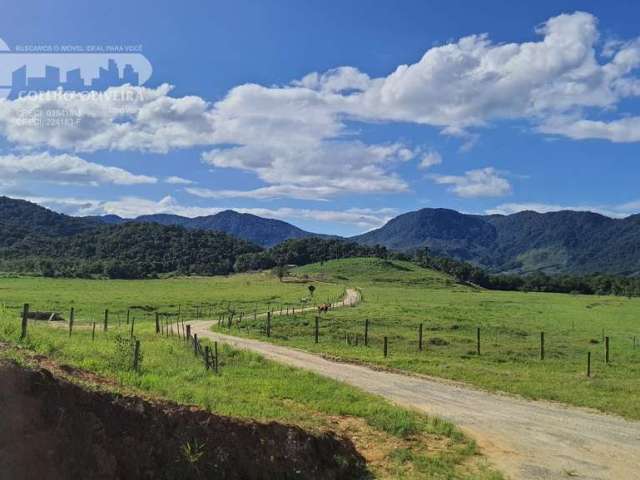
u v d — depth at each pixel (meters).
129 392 10.31
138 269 165.00
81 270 153.12
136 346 16.95
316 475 10.65
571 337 42.84
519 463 12.75
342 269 177.38
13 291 81.75
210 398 13.88
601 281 162.88
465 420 16.48
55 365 11.09
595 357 31.53
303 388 18.20
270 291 109.12
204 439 9.54
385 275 165.00
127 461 8.34
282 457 10.46
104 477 7.88
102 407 8.73
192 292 100.56
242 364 23.22
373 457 12.52
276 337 38.81
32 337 17.50
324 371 24.25
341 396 17.66
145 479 8.38
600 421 17.03
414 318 53.84
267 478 9.86
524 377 24.14
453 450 13.37
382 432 14.28
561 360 30.16
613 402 19.39
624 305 87.56
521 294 130.88
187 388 14.70
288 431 11.12
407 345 34.97
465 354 31.58
